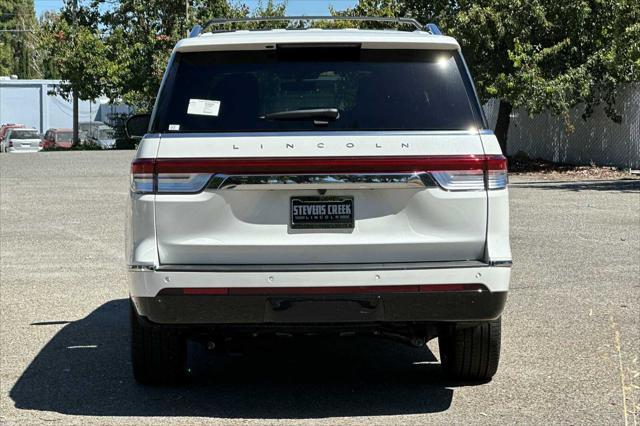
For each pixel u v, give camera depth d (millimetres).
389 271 4676
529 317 7422
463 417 5020
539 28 23672
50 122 58188
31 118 58000
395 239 4762
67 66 40688
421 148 4777
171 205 4742
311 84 4992
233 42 5012
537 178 21953
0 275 9523
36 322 7453
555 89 22453
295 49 5055
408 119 4895
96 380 5816
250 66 5043
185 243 4750
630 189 18266
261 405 5277
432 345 6777
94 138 46125
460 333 5375
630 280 8906
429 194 4773
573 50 23625
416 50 5102
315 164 4711
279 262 4754
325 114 4867
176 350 5418
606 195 17031
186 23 41031
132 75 41062
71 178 21891
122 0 41562
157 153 4777
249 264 4746
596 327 7074
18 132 43938
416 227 4785
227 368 6160
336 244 4738
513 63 23688
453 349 5457
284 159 4707
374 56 5078
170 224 4746
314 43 4996
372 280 4672
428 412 5113
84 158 29109
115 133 43406
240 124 4867
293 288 4664
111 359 6340
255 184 4711
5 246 11438
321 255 4758
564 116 24438
